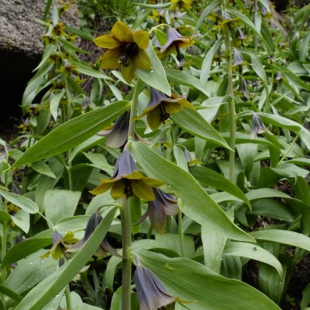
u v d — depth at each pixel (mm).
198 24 640
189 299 314
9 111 1127
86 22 1308
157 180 281
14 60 998
